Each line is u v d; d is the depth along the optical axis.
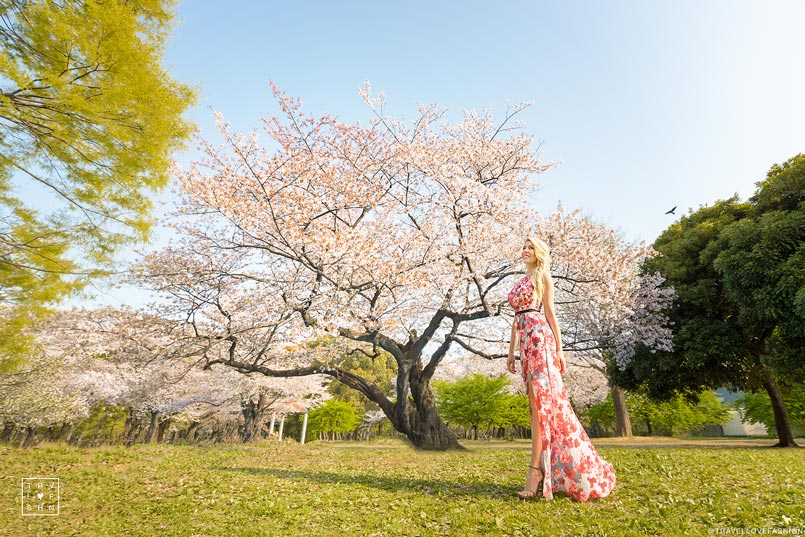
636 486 4.61
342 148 14.39
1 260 8.10
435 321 14.04
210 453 10.29
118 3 8.20
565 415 4.36
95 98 7.81
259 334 14.95
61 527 4.37
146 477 6.52
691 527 3.33
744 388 15.61
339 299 11.91
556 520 3.62
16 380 19.95
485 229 12.61
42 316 8.83
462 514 3.96
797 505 3.75
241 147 11.52
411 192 14.89
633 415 27.81
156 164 8.73
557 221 13.01
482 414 25.59
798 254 11.77
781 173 14.21
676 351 15.23
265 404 27.97
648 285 15.00
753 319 13.26
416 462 8.12
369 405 46.59
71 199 8.47
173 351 13.91
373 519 4.04
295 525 4.02
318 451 11.47
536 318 4.59
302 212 11.23
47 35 7.18
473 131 16.34
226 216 11.12
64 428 31.02
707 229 16.50
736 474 5.23
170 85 8.60
